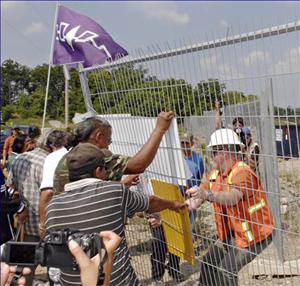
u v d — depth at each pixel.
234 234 3.42
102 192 2.85
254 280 3.95
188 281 4.01
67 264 1.96
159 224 4.06
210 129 3.13
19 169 5.01
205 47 2.97
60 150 4.67
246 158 3.22
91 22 5.09
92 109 4.92
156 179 3.87
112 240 1.98
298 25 2.46
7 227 3.81
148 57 3.50
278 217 3.23
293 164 2.68
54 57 5.40
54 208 2.86
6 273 1.84
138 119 3.86
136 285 2.99
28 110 62.66
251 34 2.68
